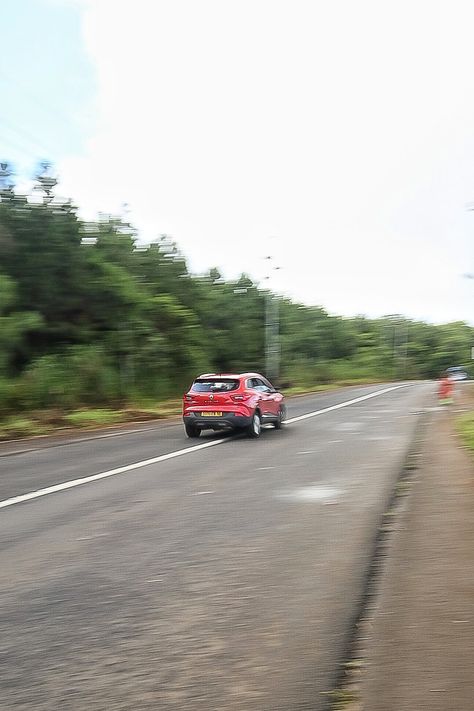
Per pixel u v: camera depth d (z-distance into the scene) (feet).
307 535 24.99
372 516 28.02
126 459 47.47
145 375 127.24
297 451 51.11
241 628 16.03
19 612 17.28
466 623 15.76
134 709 12.25
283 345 216.74
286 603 17.71
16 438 67.51
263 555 22.38
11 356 96.48
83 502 31.48
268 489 34.63
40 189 102.99
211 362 166.71
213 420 61.57
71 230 105.09
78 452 52.60
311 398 144.66
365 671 13.52
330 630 15.78
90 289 107.04
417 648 14.46
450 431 62.44
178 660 14.29
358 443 55.98
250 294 189.26
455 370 271.28
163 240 146.82
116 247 121.29
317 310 311.68
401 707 12.00
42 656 14.58
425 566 20.44
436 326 437.58
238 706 12.26
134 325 116.67
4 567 21.21
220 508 29.96
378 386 231.09
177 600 18.07
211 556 22.33
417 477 37.04
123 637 15.58
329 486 35.37
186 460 46.55
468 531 24.57
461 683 12.80
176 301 138.62
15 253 98.73
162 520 27.63
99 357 106.01
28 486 36.09
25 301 100.27
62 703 12.51
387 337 399.44
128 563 21.56
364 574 20.13
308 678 13.32
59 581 19.77
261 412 64.44
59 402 94.58
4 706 12.43
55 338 108.27
